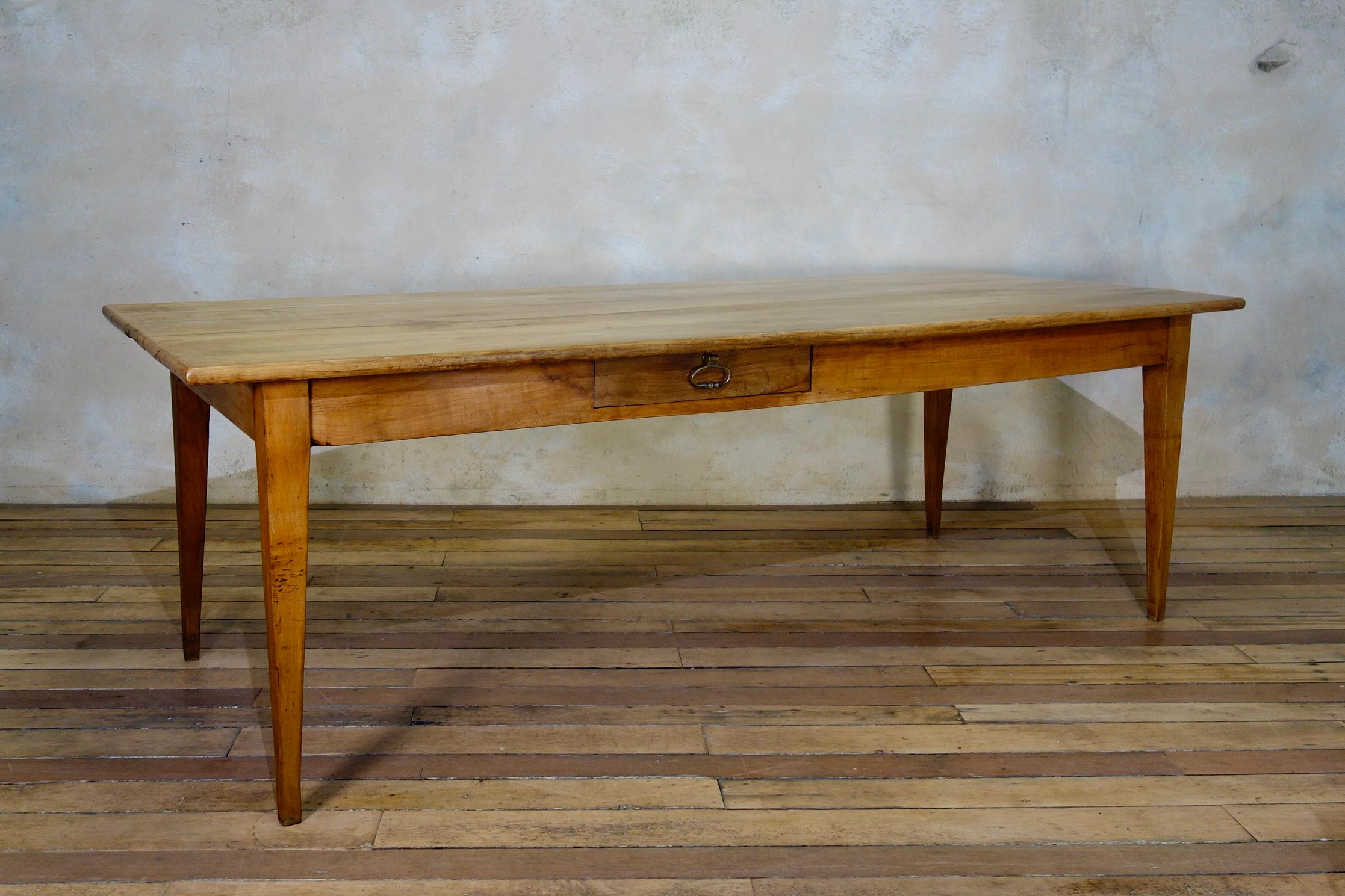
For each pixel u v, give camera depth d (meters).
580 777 2.08
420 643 2.65
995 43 3.61
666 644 2.68
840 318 2.34
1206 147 3.75
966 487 3.95
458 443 3.71
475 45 3.42
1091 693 2.46
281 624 1.82
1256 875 1.82
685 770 2.11
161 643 2.62
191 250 3.47
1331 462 4.04
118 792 2.00
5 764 2.08
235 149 3.41
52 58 3.29
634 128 3.53
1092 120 3.70
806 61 3.55
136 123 3.36
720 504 3.85
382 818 1.94
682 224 3.62
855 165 3.65
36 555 3.18
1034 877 1.81
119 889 1.74
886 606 2.94
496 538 3.44
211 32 3.32
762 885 1.77
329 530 3.47
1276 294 3.88
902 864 1.83
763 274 3.70
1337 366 3.96
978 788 2.06
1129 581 3.16
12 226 3.40
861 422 3.83
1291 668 2.60
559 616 2.83
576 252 3.60
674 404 2.07
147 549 3.25
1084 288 2.99
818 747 2.20
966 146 3.68
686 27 3.48
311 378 1.73
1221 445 3.99
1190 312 2.61
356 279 3.54
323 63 3.38
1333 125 3.78
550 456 3.75
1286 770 2.14
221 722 2.26
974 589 3.08
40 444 3.59
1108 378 3.90
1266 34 3.68
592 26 3.45
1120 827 1.95
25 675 2.44
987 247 3.77
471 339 2.00
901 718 2.33
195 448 2.39
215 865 1.80
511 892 1.75
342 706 2.33
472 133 3.47
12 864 1.79
